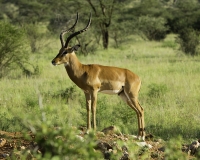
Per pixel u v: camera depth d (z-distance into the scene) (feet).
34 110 81.56
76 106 88.99
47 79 127.13
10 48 136.87
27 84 116.98
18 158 44.06
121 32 278.05
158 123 74.64
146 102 94.48
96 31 246.27
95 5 260.21
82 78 62.54
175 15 349.61
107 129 59.21
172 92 103.40
